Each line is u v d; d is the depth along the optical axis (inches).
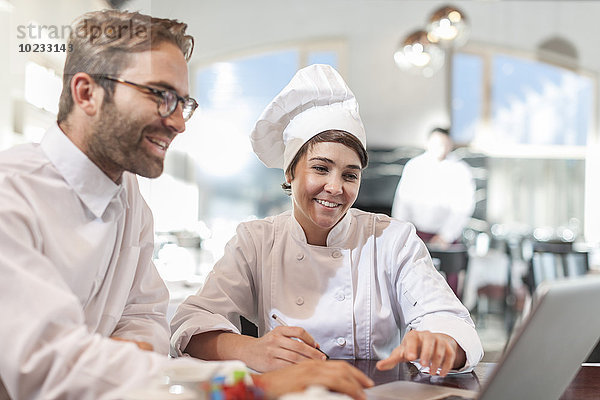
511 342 30.7
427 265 57.7
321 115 53.2
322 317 55.7
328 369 35.1
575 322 34.4
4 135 86.1
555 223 289.0
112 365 33.5
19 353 33.8
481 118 293.9
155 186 188.9
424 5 289.6
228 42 284.0
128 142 40.8
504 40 294.0
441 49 222.7
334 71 55.1
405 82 291.0
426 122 291.9
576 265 179.5
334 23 288.7
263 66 285.9
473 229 284.5
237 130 280.5
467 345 47.9
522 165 292.7
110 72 40.2
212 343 50.3
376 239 58.8
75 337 34.4
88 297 43.4
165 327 50.8
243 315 59.6
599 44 294.4
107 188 42.9
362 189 287.4
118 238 46.5
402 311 57.9
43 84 84.4
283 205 275.1
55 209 40.9
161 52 40.7
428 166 213.9
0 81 81.7
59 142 41.8
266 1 285.9
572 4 294.4
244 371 31.3
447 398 39.2
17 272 35.4
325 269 56.9
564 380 38.1
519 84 295.3
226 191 275.6
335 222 54.1
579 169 292.2
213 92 283.1
